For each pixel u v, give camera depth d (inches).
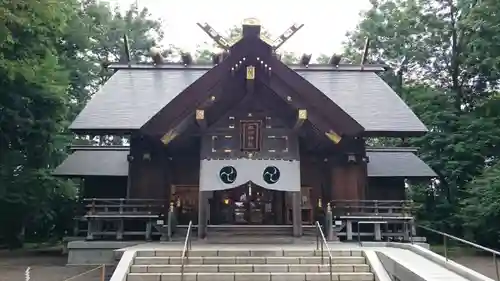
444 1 1159.6
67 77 866.8
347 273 421.4
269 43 603.5
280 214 724.7
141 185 706.8
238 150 625.9
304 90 606.5
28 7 620.7
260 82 621.9
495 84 1127.0
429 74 1243.2
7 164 754.8
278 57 629.6
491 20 899.4
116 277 393.7
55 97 772.0
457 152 991.6
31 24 668.7
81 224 833.5
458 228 984.9
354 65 943.7
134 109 754.8
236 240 588.1
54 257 729.0
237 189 734.5
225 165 619.8
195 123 628.4
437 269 388.8
